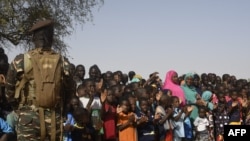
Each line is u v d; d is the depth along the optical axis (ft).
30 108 14.17
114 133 26.04
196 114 33.35
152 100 29.53
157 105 29.89
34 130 14.12
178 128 30.42
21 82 14.26
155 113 28.48
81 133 23.50
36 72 14.11
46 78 14.11
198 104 33.53
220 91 36.86
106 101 26.20
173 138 30.17
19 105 14.52
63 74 14.65
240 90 38.27
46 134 14.23
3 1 53.72
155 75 34.40
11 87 14.46
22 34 58.03
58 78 14.34
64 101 15.06
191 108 31.78
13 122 19.42
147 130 27.45
